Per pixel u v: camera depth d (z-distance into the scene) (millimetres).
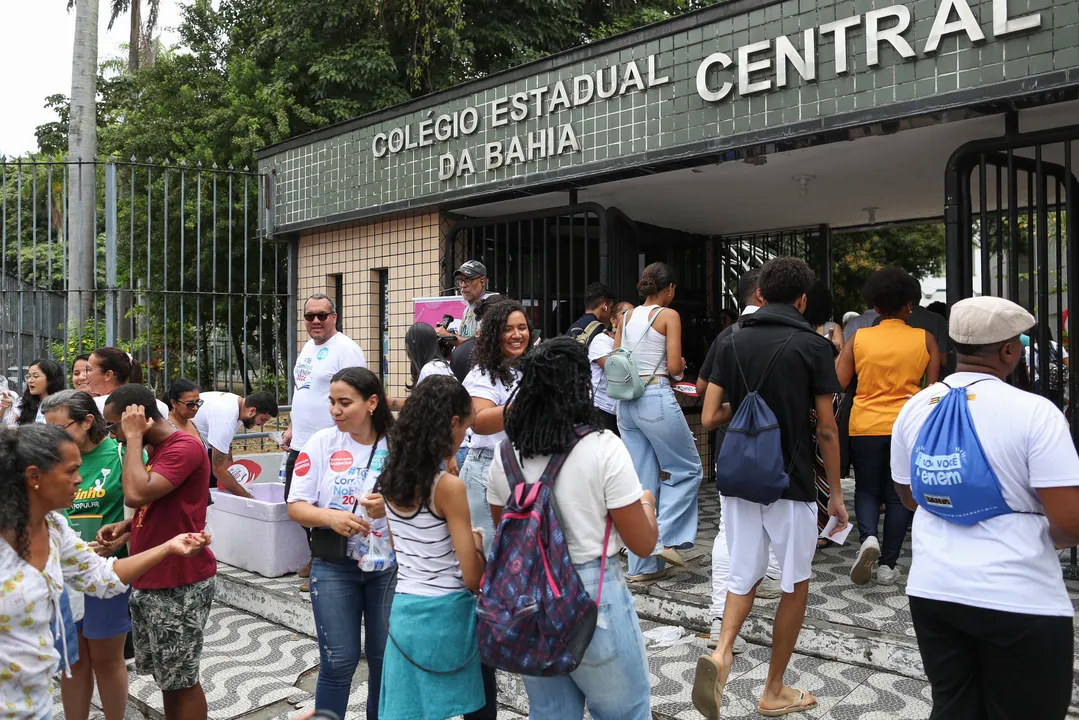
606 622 2391
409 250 7637
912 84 4445
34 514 2348
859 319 5719
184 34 15945
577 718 2537
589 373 2514
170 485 3266
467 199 6891
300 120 13555
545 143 6254
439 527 2678
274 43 14297
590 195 6750
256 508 5547
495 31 14422
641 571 4730
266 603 5207
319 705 3127
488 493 2605
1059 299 5172
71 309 9297
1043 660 2207
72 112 11109
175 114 13586
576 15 15867
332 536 3105
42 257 15883
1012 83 4098
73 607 3387
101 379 4688
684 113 5422
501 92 6559
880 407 4371
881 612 4105
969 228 4781
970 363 2432
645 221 8195
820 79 4785
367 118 7648
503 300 3689
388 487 2678
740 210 7586
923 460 2391
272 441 8703
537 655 2264
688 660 4012
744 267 9320
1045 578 2221
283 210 8578
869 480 4438
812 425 3439
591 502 2412
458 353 4184
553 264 7836
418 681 2660
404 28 13609
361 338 8109
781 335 3346
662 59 5523
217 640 4887
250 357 11297
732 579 3377
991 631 2236
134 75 15883
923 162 5699
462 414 2725
